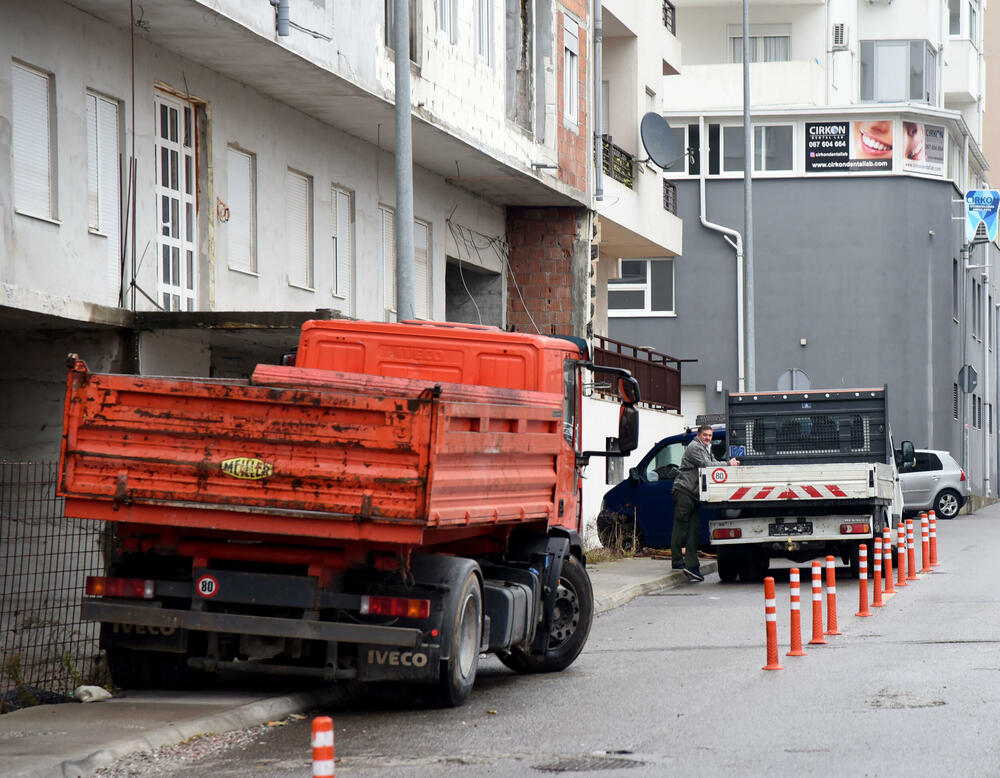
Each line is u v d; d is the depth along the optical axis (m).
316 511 16.81
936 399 86.00
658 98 59.91
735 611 31.80
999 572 39.84
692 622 29.75
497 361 22.20
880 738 15.73
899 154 84.75
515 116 44.56
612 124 56.72
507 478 19.55
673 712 18.08
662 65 62.03
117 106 27.97
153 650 18.48
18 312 23.16
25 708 17.95
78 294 26.28
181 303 30.23
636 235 56.31
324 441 16.83
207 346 27.77
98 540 23.94
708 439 41.25
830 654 23.38
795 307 84.94
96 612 17.98
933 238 86.00
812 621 26.92
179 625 17.78
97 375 17.28
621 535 46.72
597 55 49.91
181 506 17.08
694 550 40.47
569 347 23.25
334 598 17.55
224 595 17.70
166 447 17.19
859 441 41.50
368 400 16.73
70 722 16.86
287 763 15.22
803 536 37.97
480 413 18.20
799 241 85.00
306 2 30.33
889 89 94.25
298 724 17.81
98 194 27.30
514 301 49.59
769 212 85.00
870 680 20.20
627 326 85.69
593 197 49.75
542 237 49.62
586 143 49.19
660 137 56.22
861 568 29.48
